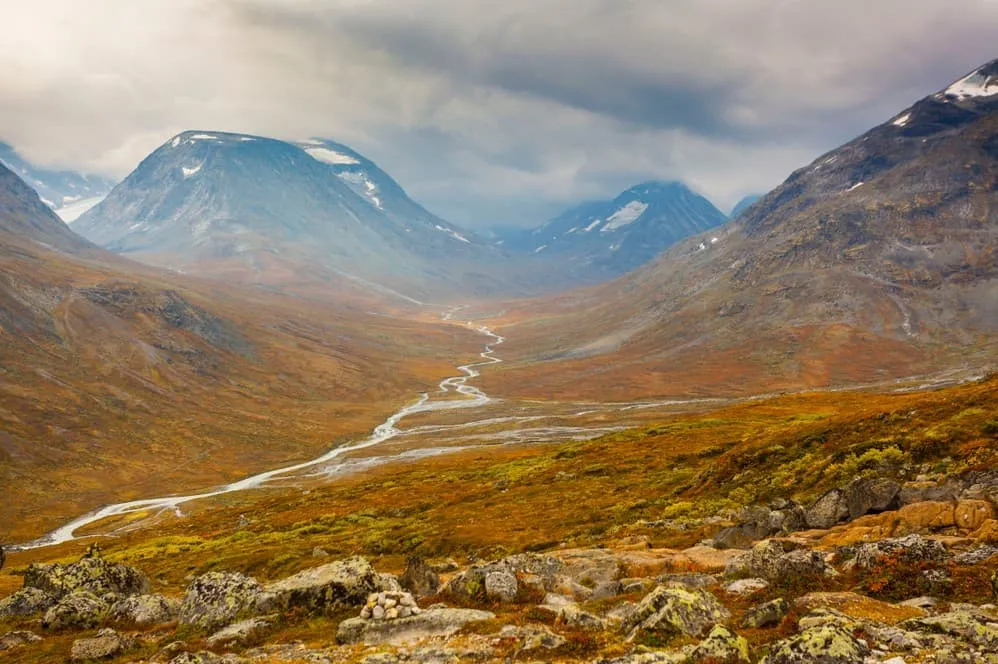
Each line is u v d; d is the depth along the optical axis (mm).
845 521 33312
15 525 139625
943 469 37594
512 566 29734
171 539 87750
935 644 14867
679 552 33250
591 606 23375
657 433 107312
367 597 27062
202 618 27172
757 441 62562
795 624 17719
